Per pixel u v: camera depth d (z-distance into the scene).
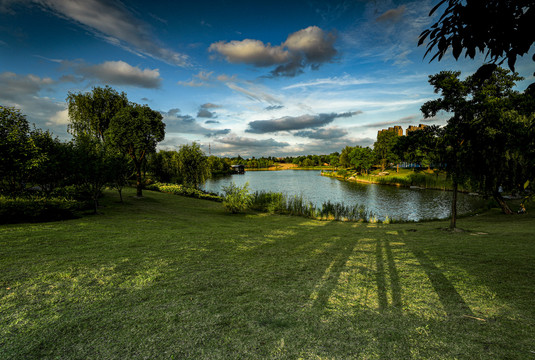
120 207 15.84
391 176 59.88
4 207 8.73
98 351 2.36
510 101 9.34
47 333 2.65
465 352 2.26
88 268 4.74
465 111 9.59
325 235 10.67
